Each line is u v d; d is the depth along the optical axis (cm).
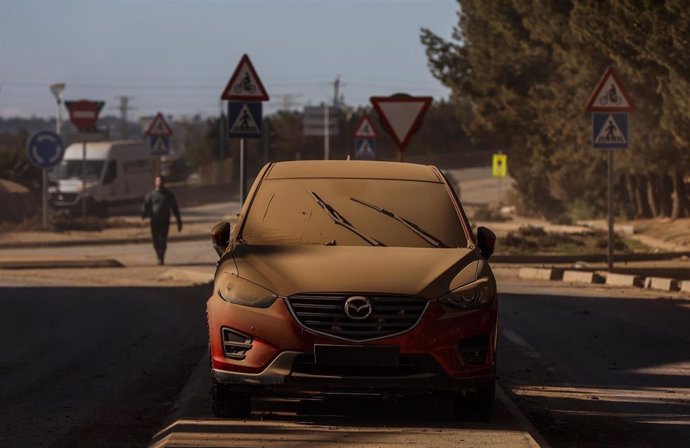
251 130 3438
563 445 1662
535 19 7962
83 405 1952
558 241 6475
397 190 1925
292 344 1589
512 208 12050
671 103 6100
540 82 8881
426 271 1667
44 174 7956
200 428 1611
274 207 1878
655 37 5544
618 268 5019
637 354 2525
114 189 10906
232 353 1630
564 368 2338
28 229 7962
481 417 1712
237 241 1816
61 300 3750
